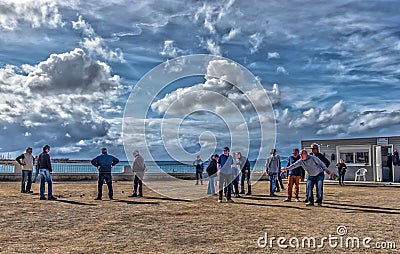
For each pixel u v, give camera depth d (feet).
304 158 43.34
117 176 85.66
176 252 23.11
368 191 64.08
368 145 88.07
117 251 23.31
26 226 30.94
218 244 25.09
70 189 62.80
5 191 57.72
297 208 40.96
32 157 56.24
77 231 29.09
